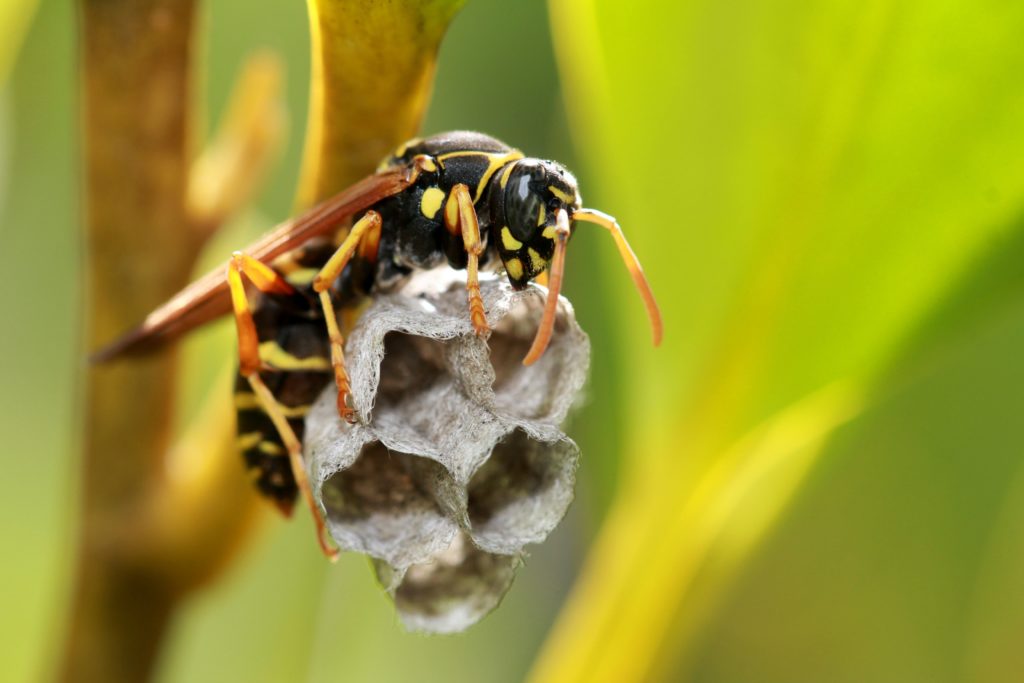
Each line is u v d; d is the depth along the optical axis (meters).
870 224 0.11
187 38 0.11
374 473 0.11
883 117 0.11
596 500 0.12
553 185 0.11
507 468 0.11
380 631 0.12
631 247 0.11
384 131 0.10
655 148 0.11
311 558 0.12
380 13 0.10
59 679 0.11
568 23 0.11
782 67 0.11
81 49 0.11
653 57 0.11
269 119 0.11
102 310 0.11
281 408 0.11
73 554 0.11
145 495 0.11
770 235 0.11
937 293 0.11
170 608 0.11
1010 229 0.11
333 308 0.11
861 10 0.11
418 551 0.11
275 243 0.11
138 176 0.11
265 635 0.12
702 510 0.11
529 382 0.11
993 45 0.11
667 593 0.11
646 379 0.11
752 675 0.14
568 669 0.11
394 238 0.12
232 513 0.11
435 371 0.11
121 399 0.11
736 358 0.11
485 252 0.12
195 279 0.12
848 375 0.11
